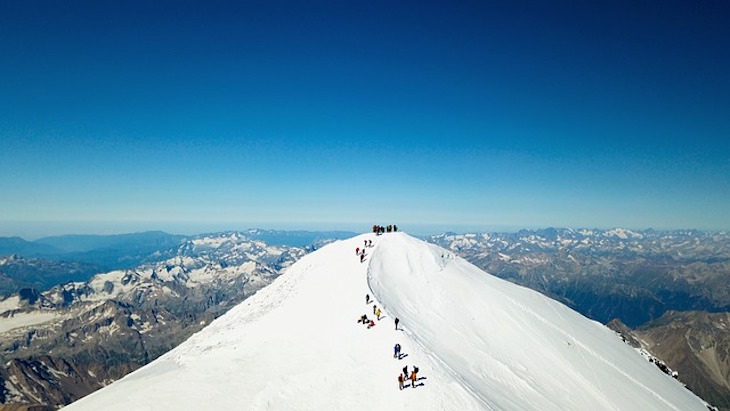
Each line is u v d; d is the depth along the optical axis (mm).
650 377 88188
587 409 64062
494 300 88688
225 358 65312
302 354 60281
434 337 67562
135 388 59375
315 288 85938
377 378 51188
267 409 48281
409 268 95062
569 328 92312
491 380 60219
